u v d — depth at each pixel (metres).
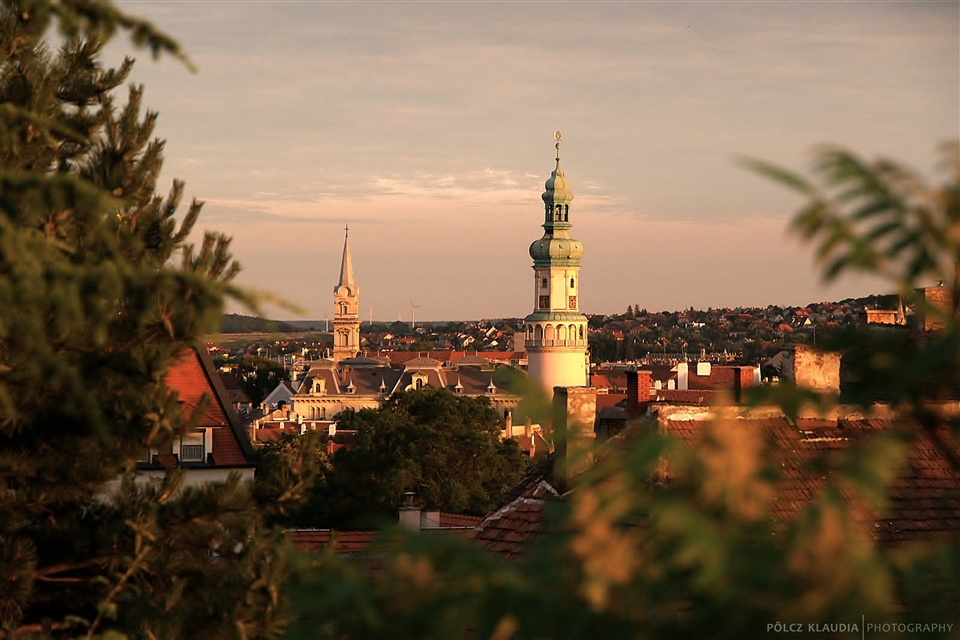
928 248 2.20
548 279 182.88
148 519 13.60
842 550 2.19
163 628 12.53
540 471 18.19
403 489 60.12
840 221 2.20
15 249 6.39
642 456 2.30
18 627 13.21
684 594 2.23
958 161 2.23
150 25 8.34
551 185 183.12
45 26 8.52
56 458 13.43
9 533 13.70
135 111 13.84
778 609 2.17
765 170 2.20
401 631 2.45
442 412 65.62
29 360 10.87
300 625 2.53
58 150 13.16
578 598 2.30
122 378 12.65
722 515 2.26
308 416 180.62
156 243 13.92
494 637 2.37
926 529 12.07
